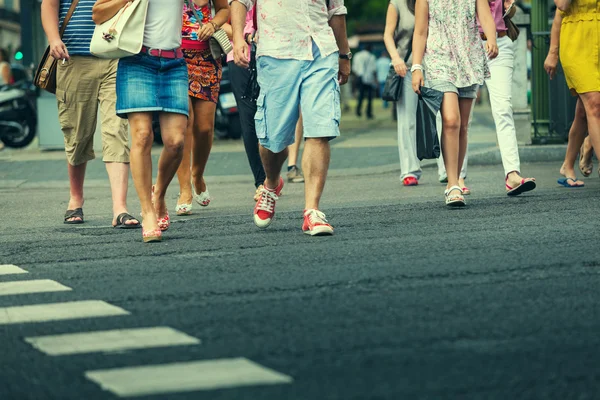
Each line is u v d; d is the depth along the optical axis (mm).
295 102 16266
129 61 16281
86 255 15445
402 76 25109
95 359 9055
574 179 23578
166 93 16469
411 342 9367
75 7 18891
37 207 23922
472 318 10297
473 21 20281
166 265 14148
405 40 25297
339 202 22469
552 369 8453
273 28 16141
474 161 31391
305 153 16484
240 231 17547
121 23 15859
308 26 16062
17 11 118625
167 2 16281
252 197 24875
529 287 11789
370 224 17781
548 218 17547
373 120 67562
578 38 21641
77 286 12750
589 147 24109
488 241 15219
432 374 8328
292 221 18641
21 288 12711
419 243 15281
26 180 30250
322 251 14820
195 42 20578
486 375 8289
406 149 26016
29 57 46031
